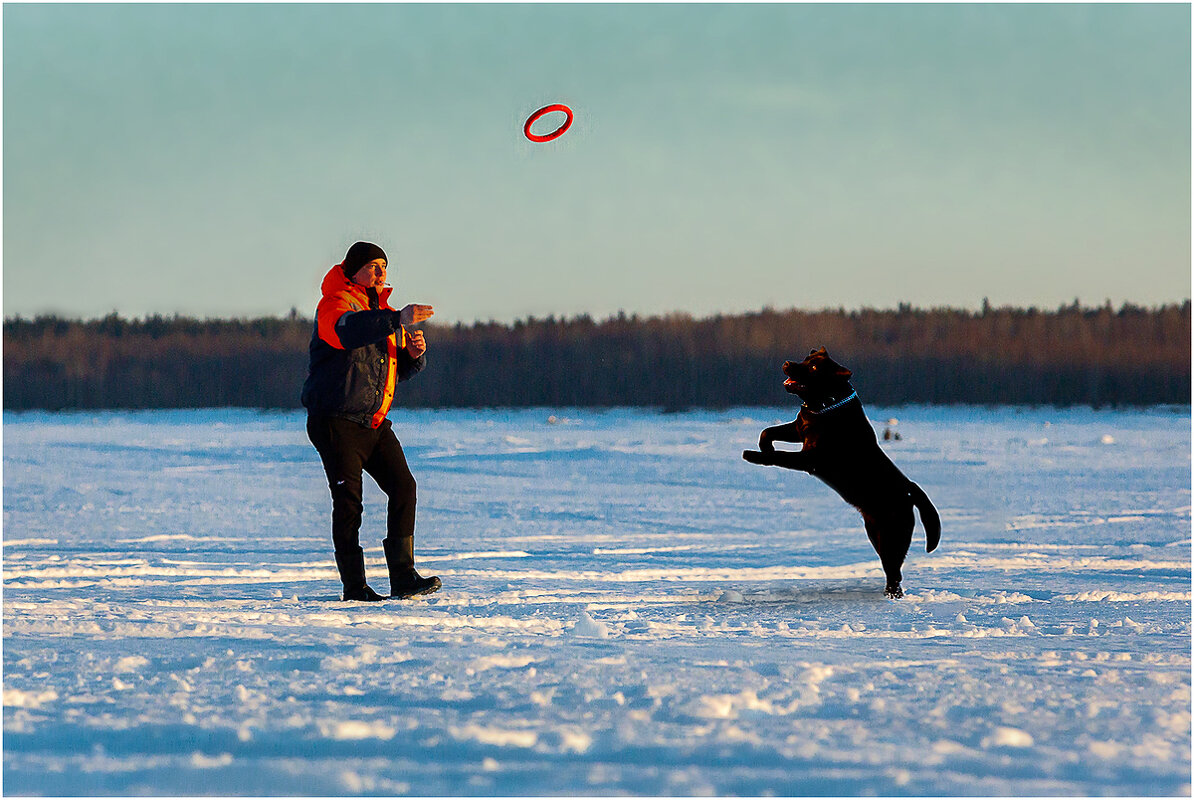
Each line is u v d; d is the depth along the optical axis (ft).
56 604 41.14
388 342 46.44
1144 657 31.17
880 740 20.11
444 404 458.91
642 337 483.92
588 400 456.04
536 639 33.81
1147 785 17.39
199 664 28.14
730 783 17.31
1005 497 121.80
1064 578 55.47
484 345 484.74
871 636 35.37
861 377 451.94
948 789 17.07
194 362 479.82
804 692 24.45
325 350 45.85
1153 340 461.37
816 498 123.44
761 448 51.08
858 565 62.28
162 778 17.47
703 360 479.00
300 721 21.20
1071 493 127.54
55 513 103.24
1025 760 18.74
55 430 322.96
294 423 367.25
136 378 459.32
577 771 17.92
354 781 17.34
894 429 302.45
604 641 33.60
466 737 19.99
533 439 260.01
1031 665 29.27
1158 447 226.58
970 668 28.66
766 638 34.73
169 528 88.69
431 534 84.99
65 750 19.20
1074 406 412.77
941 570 59.67
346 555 45.09
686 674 26.94
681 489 134.92
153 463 189.37
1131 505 111.86
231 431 315.58
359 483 45.75
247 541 77.77
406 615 39.73
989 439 258.16
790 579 55.36
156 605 41.63
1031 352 456.86
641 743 19.67
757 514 104.53
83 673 26.68
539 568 60.44
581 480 148.87
